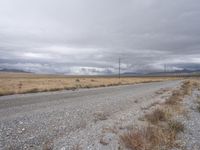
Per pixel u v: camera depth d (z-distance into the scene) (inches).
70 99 804.0
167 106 572.4
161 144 280.5
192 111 547.8
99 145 284.4
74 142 296.7
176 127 355.3
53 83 1967.3
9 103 681.0
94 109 573.0
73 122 418.6
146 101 754.8
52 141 301.7
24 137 319.6
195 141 302.8
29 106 618.5
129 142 281.3
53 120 434.0
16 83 1812.3
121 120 431.2
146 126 371.6
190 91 1148.5
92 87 1679.4
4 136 322.0
